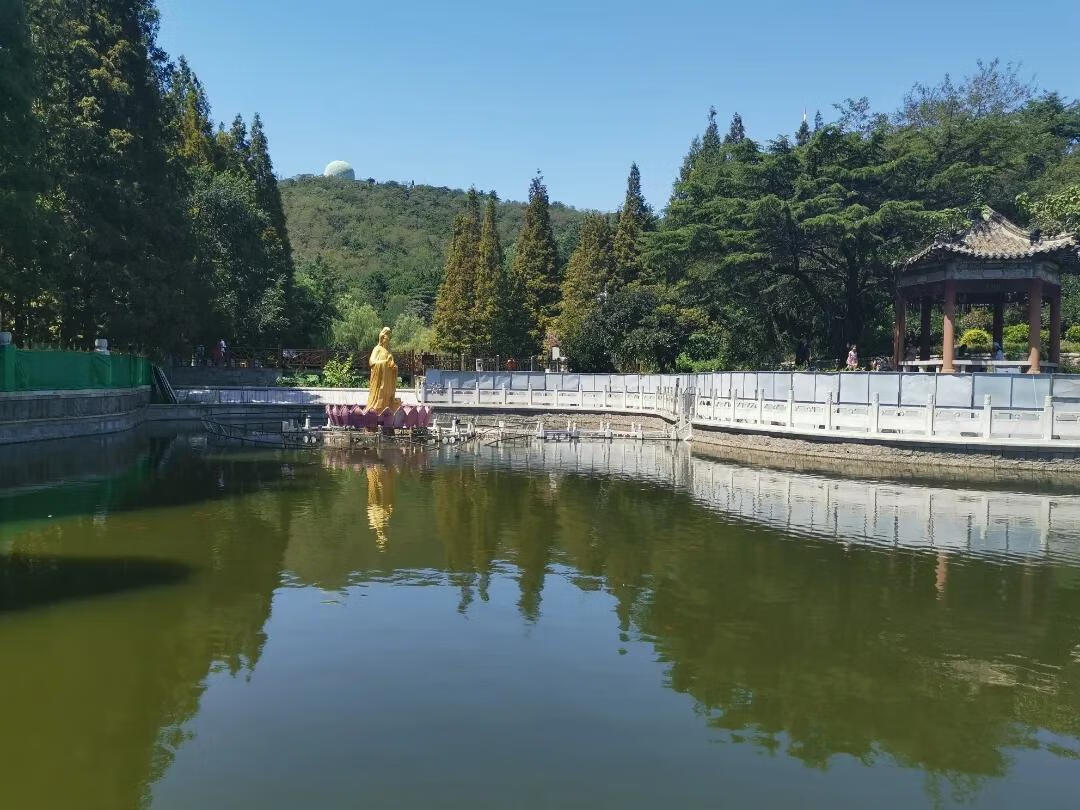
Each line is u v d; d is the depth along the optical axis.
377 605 10.31
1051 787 6.21
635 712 7.34
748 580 11.75
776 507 17.94
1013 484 21.34
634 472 24.03
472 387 46.78
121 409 35.81
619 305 54.78
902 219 36.09
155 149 39.25
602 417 43.22
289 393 47.06
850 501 18.80
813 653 8.84
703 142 73.31
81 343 39.12
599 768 6.33
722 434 31.33
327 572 11.85
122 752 6.46
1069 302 44.25
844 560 13.01
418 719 7.11
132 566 11.98
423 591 10.95
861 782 6.23
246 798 5.81
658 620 9.89
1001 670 8.43
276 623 9.55
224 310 52.88
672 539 14.47
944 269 29.25
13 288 29.59
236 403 44.59
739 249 39.28
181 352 50.53
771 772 6.34
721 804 5.85
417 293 99.00
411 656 8.59
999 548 13.94
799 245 39.25
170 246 40.28
